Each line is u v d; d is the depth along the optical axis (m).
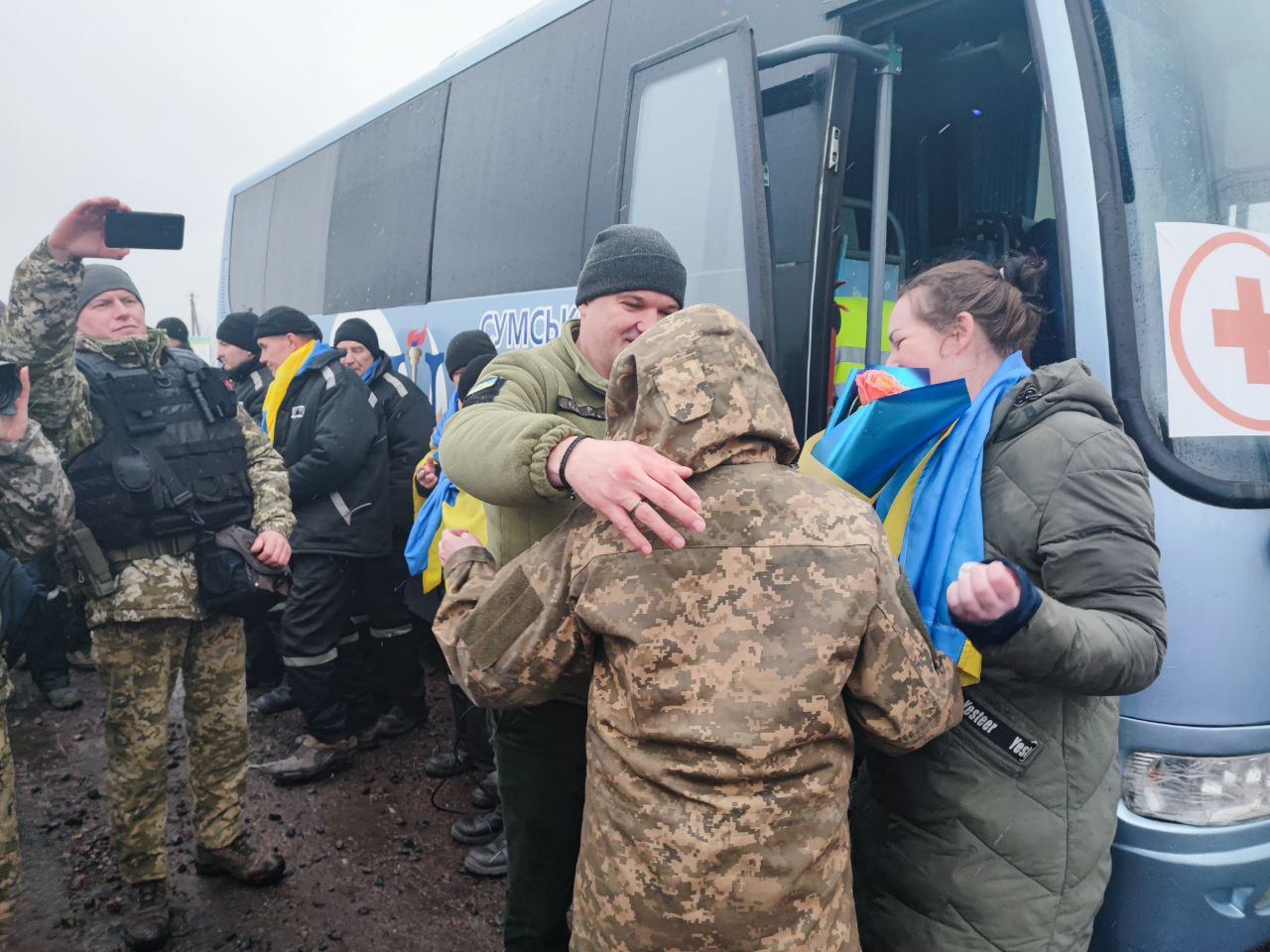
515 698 1.52
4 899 2.12
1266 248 2.36
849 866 1.40
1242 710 2.05
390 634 4.36
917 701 1.38
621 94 4.23
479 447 1.52
